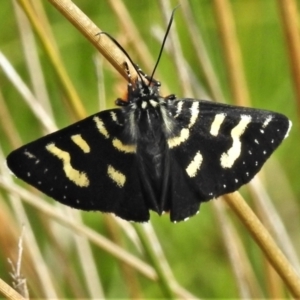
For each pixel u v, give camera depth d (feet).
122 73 1.18
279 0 1.31
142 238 1.30
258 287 1.41
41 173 1.17
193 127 1.19
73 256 1.49
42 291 1.37
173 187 1.18
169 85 1.48
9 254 1.38
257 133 1.18
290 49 1.31
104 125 1.19
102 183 1.18
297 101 1.33
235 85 1.36
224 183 1.18
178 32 1.48
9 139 1.41
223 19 1.34
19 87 1.34
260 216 1.37
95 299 1.41
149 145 1.19
